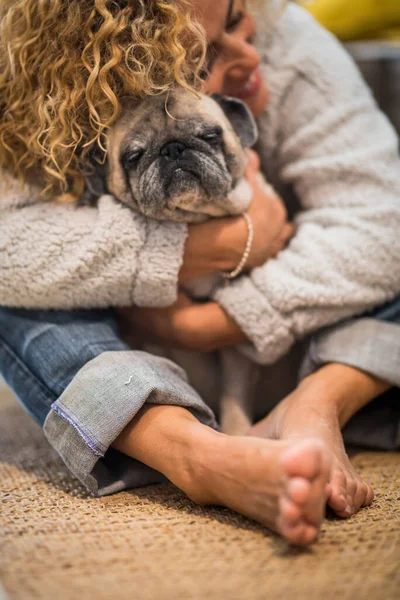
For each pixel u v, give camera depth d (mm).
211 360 1236
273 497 716
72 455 917
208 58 1110
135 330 1178
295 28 1286
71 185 1098
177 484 856
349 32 1714
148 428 893
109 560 702
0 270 1022
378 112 1282
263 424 1047
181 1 1011
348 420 1119
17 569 685
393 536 755
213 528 784
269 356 1114
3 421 1384
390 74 1668
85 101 1021
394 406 1150
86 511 859
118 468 964
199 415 952
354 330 1100
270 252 1156
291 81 1244
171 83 1033
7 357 1040
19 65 1046
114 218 1024
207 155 1046
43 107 1021
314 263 1090
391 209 1123
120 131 1051
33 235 1021
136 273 1040
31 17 1025
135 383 903
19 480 1002
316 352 1104
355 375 1054
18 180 1084
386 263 1095
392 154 1211
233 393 1168
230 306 1100
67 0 1006
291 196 1350
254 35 1254
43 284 1012
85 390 926
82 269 1009
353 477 863
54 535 772
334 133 1210
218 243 1108
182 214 1074
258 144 1290
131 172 1055
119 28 986
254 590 635
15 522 820
